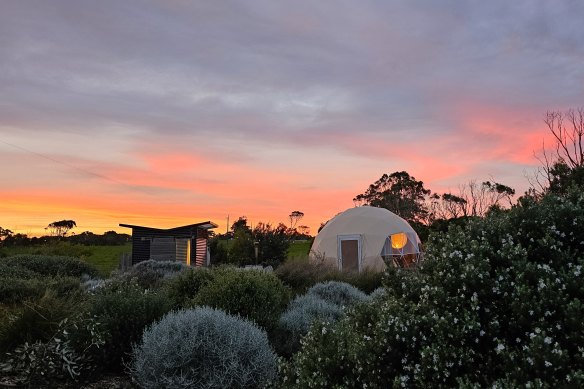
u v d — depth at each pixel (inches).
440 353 101.0
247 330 206.1
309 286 448.5
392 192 2071.9
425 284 129.5
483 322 107.0
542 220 122.7
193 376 183.9
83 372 204.1
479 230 133.2
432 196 1957.4
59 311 234.2
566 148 698.8
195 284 331.6
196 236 1044.5
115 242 1716.3
